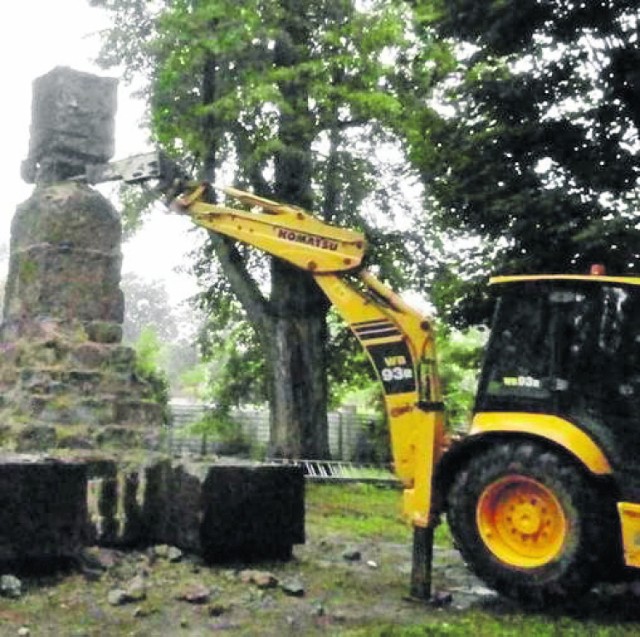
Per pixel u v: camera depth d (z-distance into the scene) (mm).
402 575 7406
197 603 5977
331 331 22812
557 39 11188
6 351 10078
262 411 25469
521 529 6219
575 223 11172
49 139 10539
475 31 11422
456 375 22438
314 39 19531
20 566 6297
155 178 8867
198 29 17359
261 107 18812
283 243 7375
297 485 7641
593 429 6141
